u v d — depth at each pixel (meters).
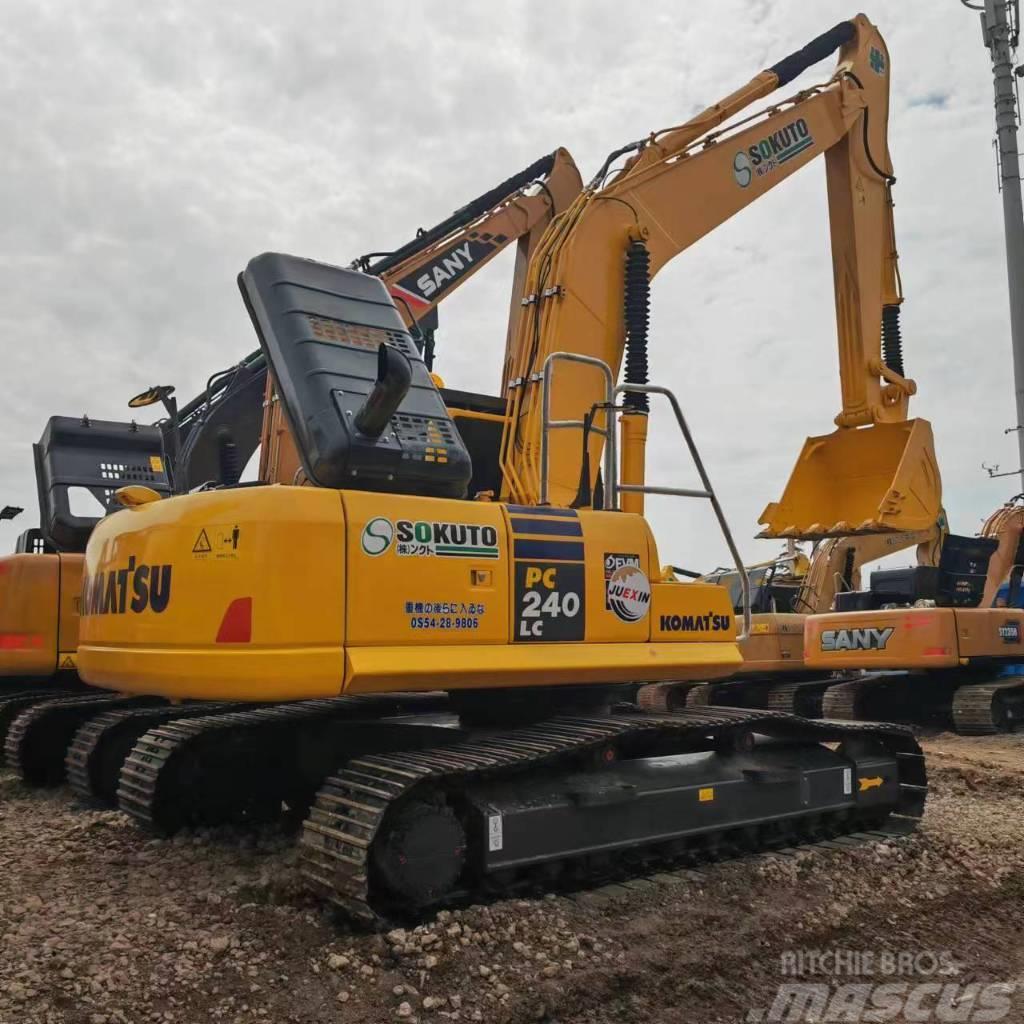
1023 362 17.05
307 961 4.20
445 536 5.15
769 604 17.00
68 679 9.03
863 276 14.51
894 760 6.78
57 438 9.71
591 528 5.73
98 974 4.00
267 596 4.68
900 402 14.94
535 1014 3.89
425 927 4.42
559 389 9.90
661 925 4.75
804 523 15.02
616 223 10.77
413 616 4.98
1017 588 15.49
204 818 6.24
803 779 6.18
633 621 5.80
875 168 14.77
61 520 9.41
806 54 13.48
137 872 5.41
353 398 5.29
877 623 13.37
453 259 13.56
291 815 6.52
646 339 10.26
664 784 5.54
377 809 4.37
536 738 5.28
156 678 4.93
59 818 6.83
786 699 14.36
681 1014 4.00
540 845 4.95
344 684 4.75
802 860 5.80
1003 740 12.50
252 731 6.19
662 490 6.24
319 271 5.81
